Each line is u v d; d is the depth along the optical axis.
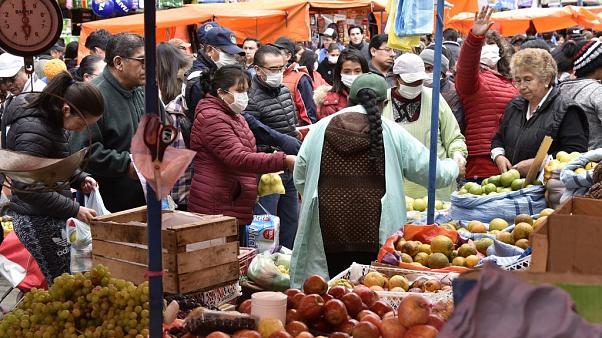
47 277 4.60
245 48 10.16
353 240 4.49
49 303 3.08
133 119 5.05
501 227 4.53
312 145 4.55
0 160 3.57
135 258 3.56
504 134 5.87
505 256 4.09
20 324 3.06
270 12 12.27
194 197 5.53
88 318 3.09
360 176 4.49
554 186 4.61
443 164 4.75
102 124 4.91
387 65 7.58
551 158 5.04
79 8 13.39
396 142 4.53
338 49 12.12
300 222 4.55
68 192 4.78
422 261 4.12
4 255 4.99
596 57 6.31
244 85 5.45
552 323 1.39
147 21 2.34
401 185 4.54
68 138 4.85
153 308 2.41
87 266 4.64
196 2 14.54
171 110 5.75
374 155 4.45
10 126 4.20
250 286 4.37
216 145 5.38
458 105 6.69
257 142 6.41
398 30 4.63
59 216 4.54
